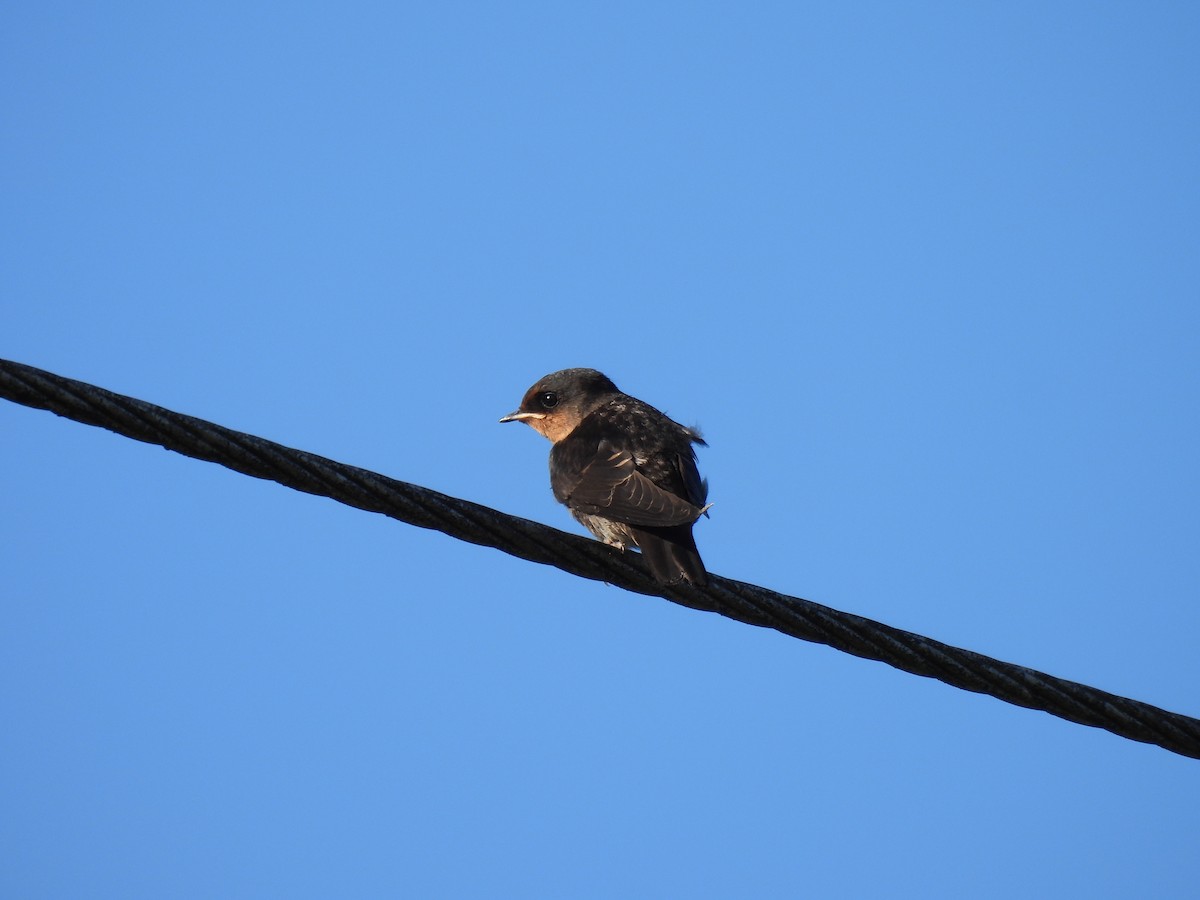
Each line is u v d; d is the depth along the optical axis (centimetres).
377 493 1193
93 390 1108
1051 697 1254
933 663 1255
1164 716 1262
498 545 1245
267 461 1159
